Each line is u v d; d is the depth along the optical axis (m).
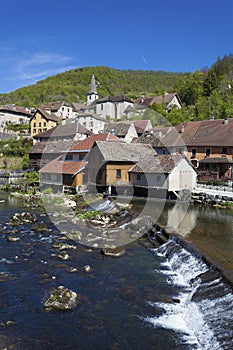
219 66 98.88
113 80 70.69
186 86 80.25
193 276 13.67
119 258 16.73
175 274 14.65
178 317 10.95
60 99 110.62
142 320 10.77
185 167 34.34
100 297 12.37
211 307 10.66
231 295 10.59
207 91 80.50
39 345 9.41
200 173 42.75
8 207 31.59
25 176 47.72
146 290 12.94
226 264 13.26
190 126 51.16
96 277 14.25
